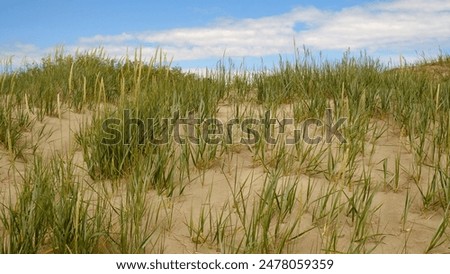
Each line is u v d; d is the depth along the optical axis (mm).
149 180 3025
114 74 5719
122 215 2553
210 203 3012
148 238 2496
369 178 2980
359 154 3615
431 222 2863
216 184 3225
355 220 2850
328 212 2816
